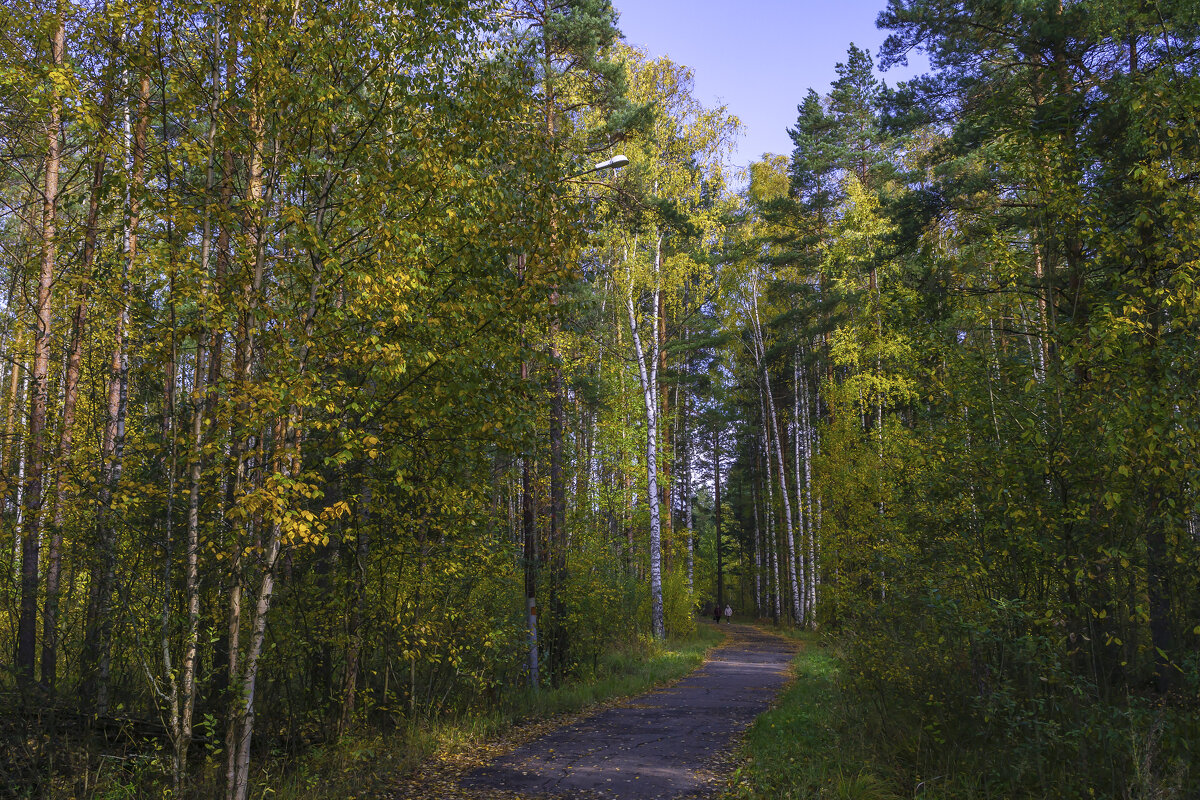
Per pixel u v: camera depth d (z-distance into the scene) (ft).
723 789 24.71
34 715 24.40
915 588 27.43
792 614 130.31
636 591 69.10
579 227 26.76
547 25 50.31
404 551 31.37
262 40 21.53
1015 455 24.88
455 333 24.00
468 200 24.30
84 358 35.09
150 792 23.52
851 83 89.30
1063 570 24.22
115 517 25.67
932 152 50.24
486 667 37.99
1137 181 25.88
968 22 44.37
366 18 22.81
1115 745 20.08
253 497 19.49
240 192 23.63
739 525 190.08
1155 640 23.72
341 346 22.36
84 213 33.53
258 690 30.30
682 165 79.25
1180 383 21.30
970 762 22.58
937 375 30.04
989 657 24.00
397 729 33.14
